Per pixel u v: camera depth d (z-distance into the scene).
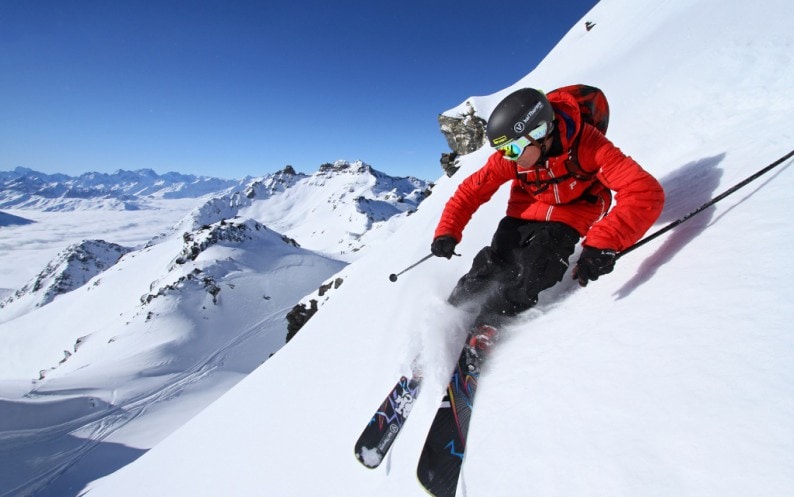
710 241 1.89
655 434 1.21
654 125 3.74
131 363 52.06
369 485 1.97
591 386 1.54
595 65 9.08
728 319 1.41
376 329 3.41
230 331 65.62
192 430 4.66
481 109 14.49
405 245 5.90
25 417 34.66
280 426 3.14
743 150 2.50
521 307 2.32
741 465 1.00
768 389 1.12
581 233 2.50
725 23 4.18
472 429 1.76
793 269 1.43
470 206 2.93
